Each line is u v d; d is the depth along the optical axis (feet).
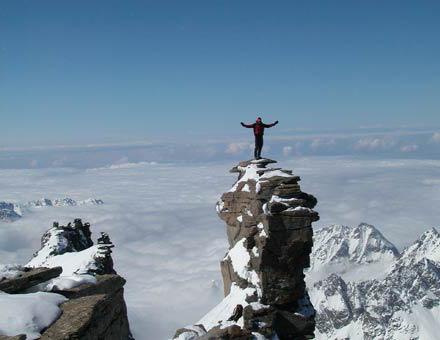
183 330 91.35
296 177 118.52
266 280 111.24
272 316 108.06
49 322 45.42
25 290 55.01
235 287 121.80
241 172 145.79
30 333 42.78
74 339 43.78
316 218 111.34
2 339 40.37
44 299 48.16
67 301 50.39
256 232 117.60
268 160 138.31
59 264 143.64
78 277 59.77
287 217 110.22
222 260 138.31
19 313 44.29
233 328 90.07
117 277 63.57
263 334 103.60
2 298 46.44
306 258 113.80
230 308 115.44
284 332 110.32
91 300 50.93
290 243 110.11
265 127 139.23
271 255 111.24
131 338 79.36
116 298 61.46
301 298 115.65
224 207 141.28
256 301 112.88
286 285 111.45
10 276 55.98
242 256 123.54
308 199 118.83
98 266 137.18
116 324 57.52
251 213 121.19
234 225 134.62
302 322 110.73
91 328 47.62
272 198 114.01
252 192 121.80
